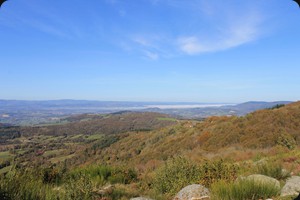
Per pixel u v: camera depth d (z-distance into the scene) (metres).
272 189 5.15
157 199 6.08
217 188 5.50
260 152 13.94
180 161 7.87
